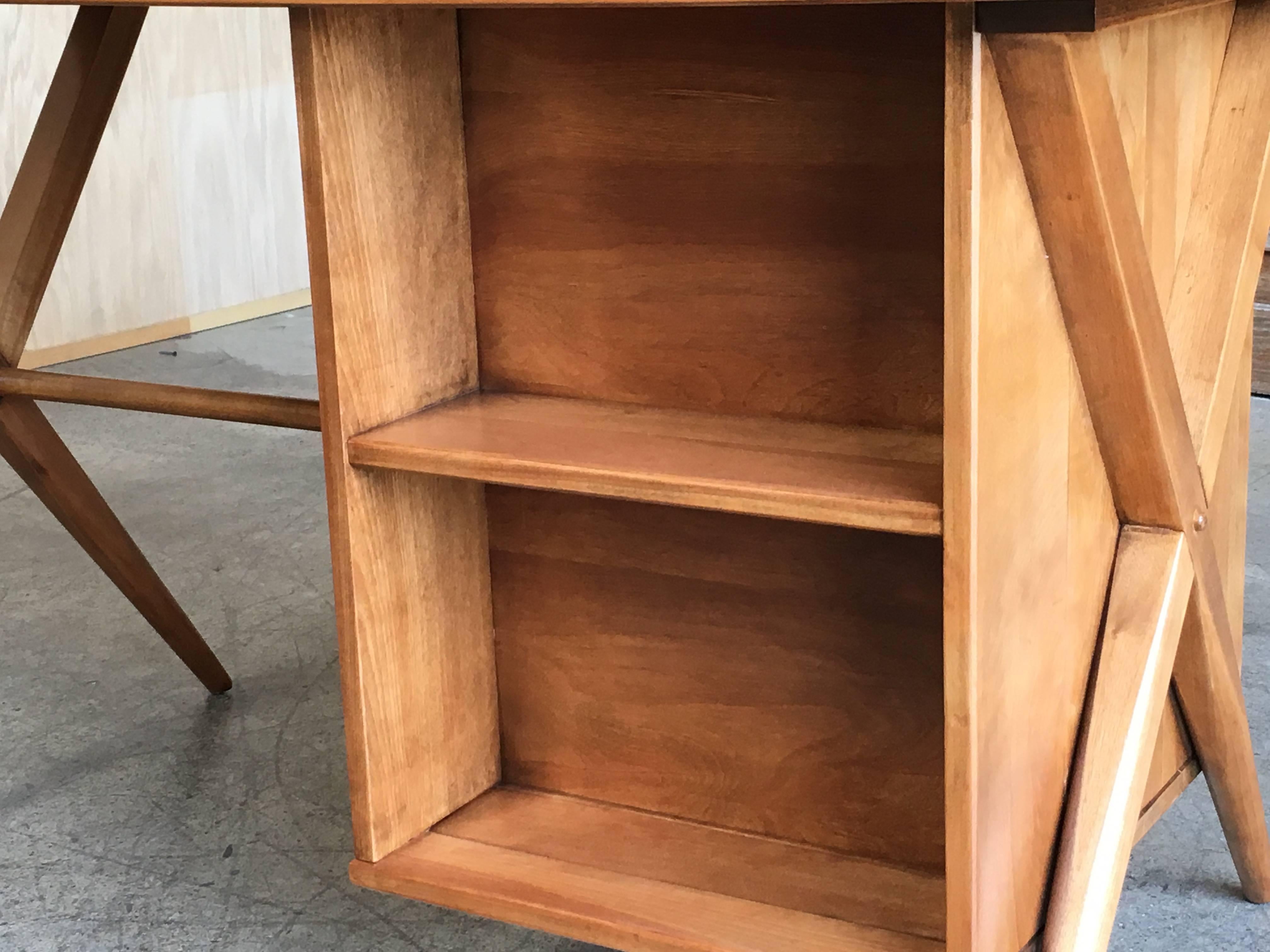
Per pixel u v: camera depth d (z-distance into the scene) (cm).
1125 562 109
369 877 117
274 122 446
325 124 103
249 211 442
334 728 184
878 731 114
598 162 113
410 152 112
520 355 120
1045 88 81
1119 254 90
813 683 116
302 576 240
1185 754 134
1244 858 135
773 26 103
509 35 114
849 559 112
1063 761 106
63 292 384
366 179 108
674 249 111
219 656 208
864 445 102
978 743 90
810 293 107
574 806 128
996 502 88
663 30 107
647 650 123
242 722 186
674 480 95
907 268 102
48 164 154
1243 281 113
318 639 214
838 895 110
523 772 132
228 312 439
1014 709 95
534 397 120
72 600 232
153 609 183
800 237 106
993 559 89
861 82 100
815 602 114
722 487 94
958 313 82
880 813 115
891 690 113
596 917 108
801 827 119
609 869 116
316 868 151
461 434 108
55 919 142
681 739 123
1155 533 109
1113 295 92
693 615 120
